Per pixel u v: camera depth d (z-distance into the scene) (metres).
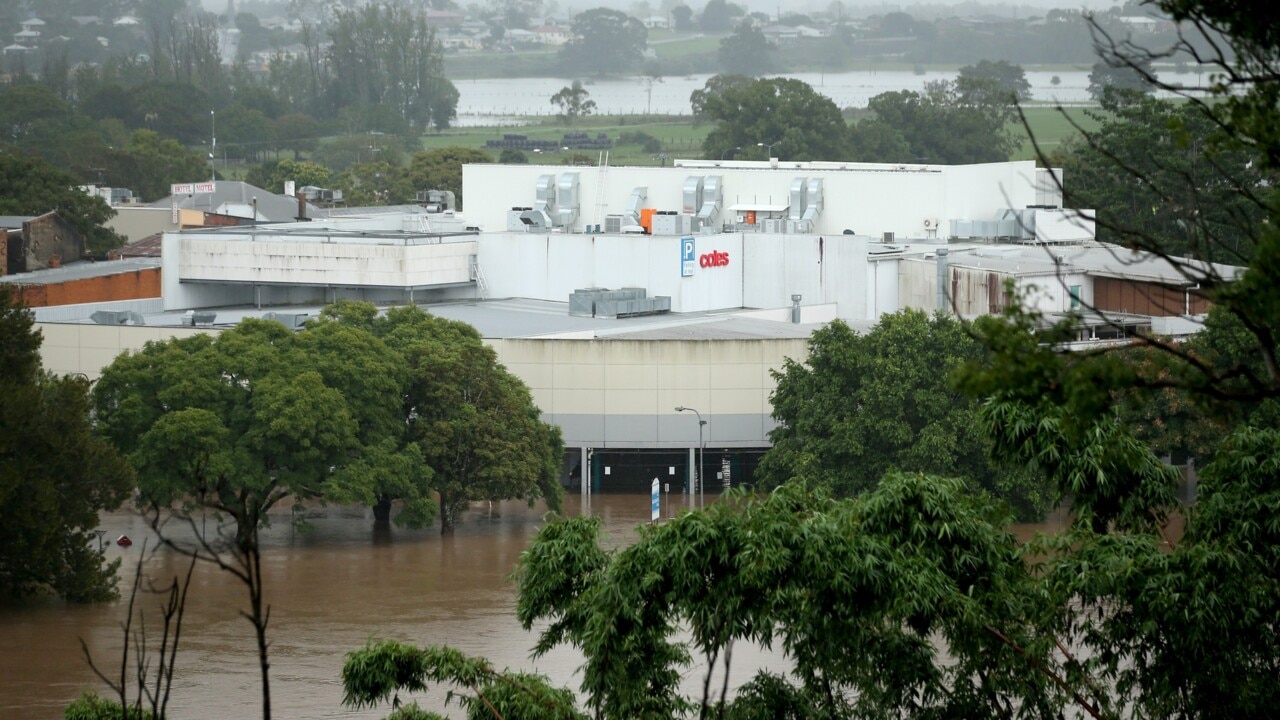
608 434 192.25
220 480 43.94
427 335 178.62
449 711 109.06
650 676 74.38
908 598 70.00
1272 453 75.38
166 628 44.62
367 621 133.00
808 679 75.88
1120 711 72.38
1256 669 70.62
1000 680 72.50
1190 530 75.44
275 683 115.94
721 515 72.31
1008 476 159.12
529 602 79.56
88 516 137.75
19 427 132.75
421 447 168.50
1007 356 49.41
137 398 163.38
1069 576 72.31
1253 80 49.59
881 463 165.88
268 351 165.75
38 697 112.94
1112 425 76.44
